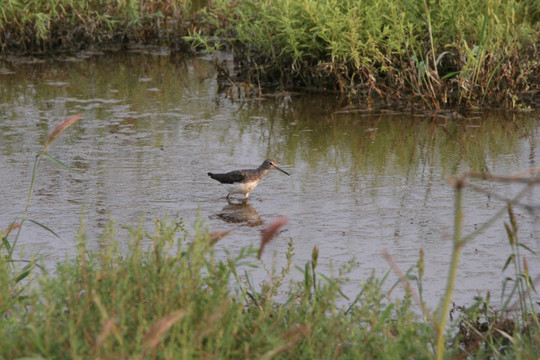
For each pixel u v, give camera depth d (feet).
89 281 22.95
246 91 68.18
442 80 62.54
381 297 25.67
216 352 19.71
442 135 56.13
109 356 18.10
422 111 62.28
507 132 56.44
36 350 20.02
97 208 42.22
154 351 18.98
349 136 56.24
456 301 31.14
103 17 83.35
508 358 23.59
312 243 37.60
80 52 83.15
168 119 60.90
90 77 73.82
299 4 67.36
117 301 20.66
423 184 46.19
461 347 26.48
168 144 54.65
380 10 66.69
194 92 68.90
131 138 55.98
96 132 57.26
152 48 85.25
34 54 81.82
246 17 71.05
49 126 58.59
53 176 47.65
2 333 20.06
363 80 66.54
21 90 69.05
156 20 86.69
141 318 19.90
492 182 46.37
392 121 59.82
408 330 21.20
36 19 81.20
